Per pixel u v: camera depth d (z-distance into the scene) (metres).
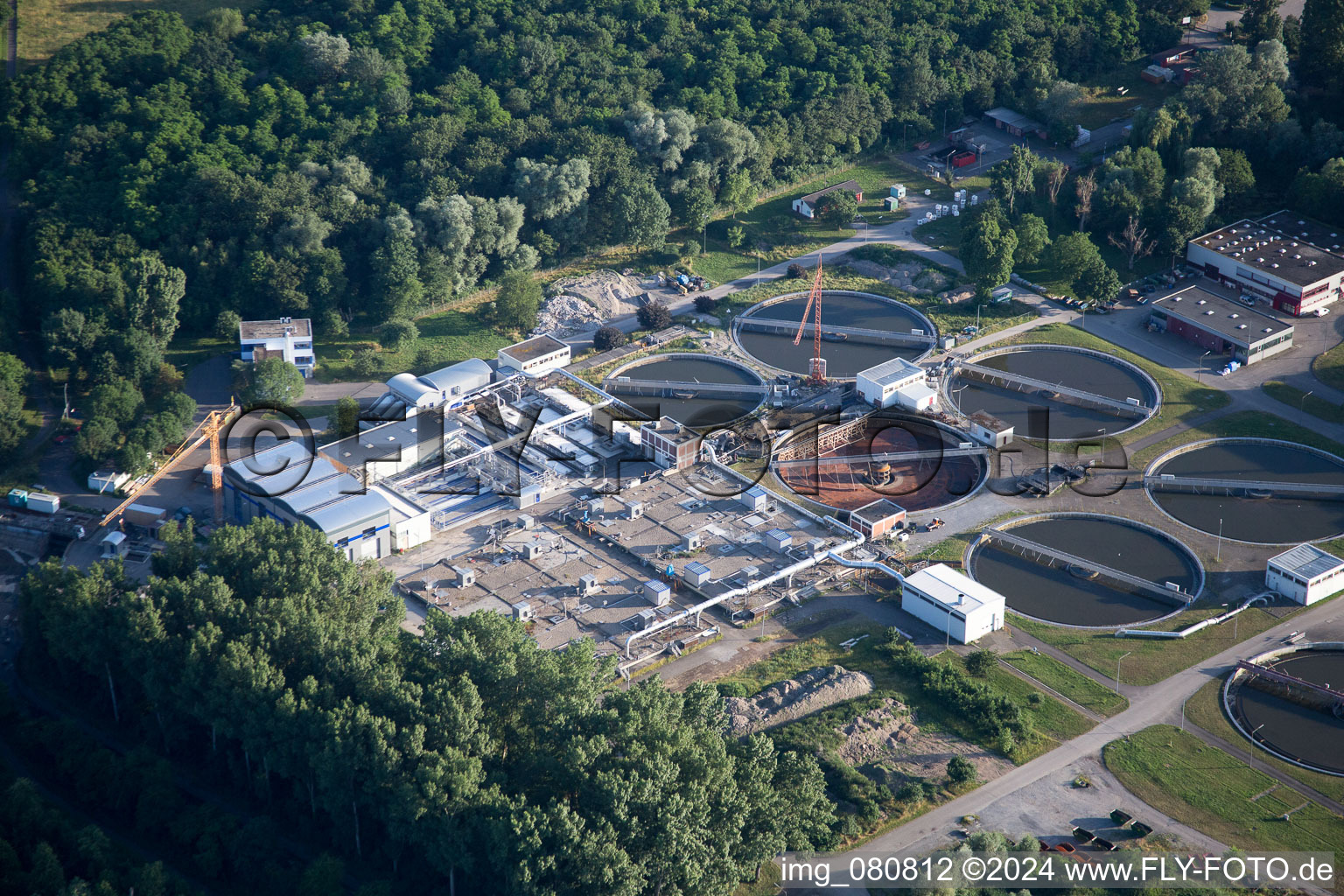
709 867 187.88
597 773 191.50
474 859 191.00
